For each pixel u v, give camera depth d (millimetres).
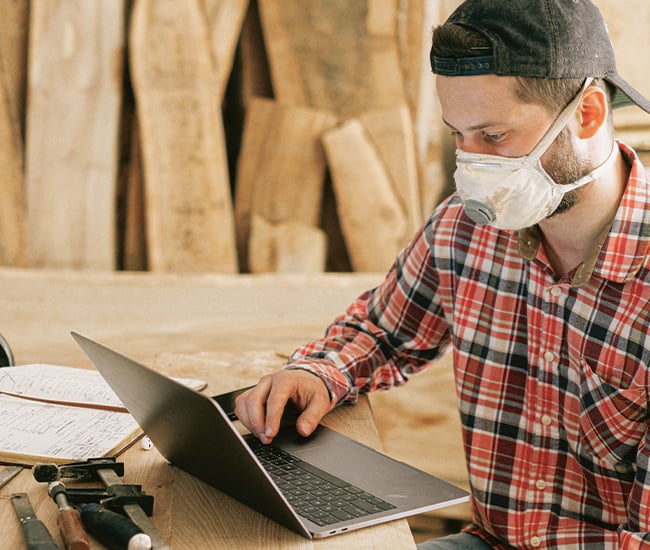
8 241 2590
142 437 1244
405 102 2406
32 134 2529
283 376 1332
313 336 2381
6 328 2473
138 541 920
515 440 1369
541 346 1316
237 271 2580
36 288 2512
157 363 1573
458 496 1082
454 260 1428
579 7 1156
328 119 2447
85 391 1337
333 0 2377
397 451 2408
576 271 1263
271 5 2412
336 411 1396
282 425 1309
